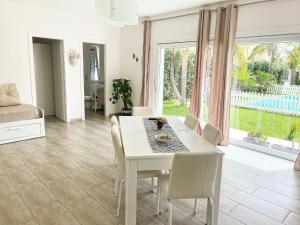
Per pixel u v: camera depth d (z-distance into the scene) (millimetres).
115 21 2715
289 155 3670
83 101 5926
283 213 2334
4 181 2799
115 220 2148
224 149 4121
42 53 6039
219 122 4273
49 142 4215
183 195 1806
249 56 4078
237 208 2395
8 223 2064
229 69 4055
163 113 5875
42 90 6215
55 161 3412
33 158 3496
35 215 2184
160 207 2391
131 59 6258
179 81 5348
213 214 2047
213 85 4305
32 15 4762
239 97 4320
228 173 3170
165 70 5641
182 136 2447
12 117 4070
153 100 5848
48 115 6438
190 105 4762
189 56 5043
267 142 4035
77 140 4363
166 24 5246
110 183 2816
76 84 5746
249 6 3816
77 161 3432
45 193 2562
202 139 2357
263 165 3463
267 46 3832
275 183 2932
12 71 4707
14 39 4629
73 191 2617
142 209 2352
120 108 6758
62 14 5176
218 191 2010
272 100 3891
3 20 4445
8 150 3781
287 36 3480
